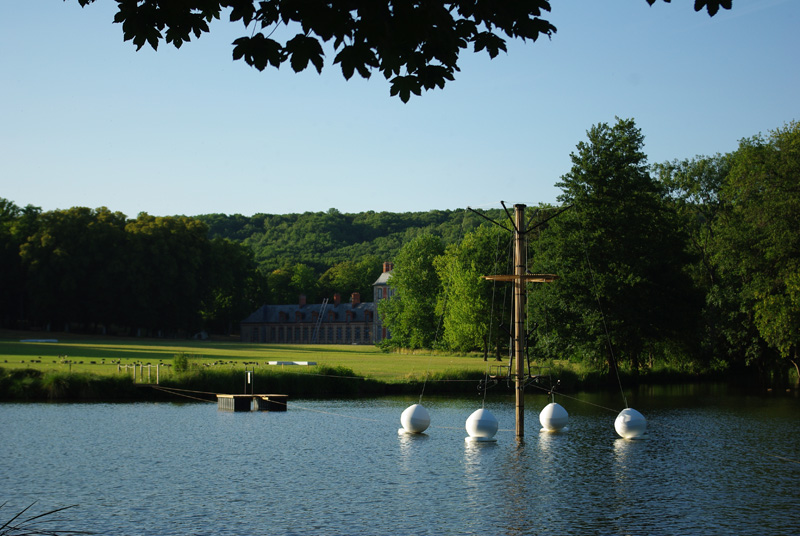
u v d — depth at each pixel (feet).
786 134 218.59
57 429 124.57
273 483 84.17
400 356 323.78
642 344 211.00
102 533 64.18
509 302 289.94
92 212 438.81
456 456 100.78
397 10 24.29
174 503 74.84
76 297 411.13
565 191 217.36
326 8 23.65
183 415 143.84
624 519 68.69
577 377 205.98
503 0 25.86
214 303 524.93
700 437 116.98
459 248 331.57
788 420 137.18
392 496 77.71
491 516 69.72
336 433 122.01
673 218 229.86
